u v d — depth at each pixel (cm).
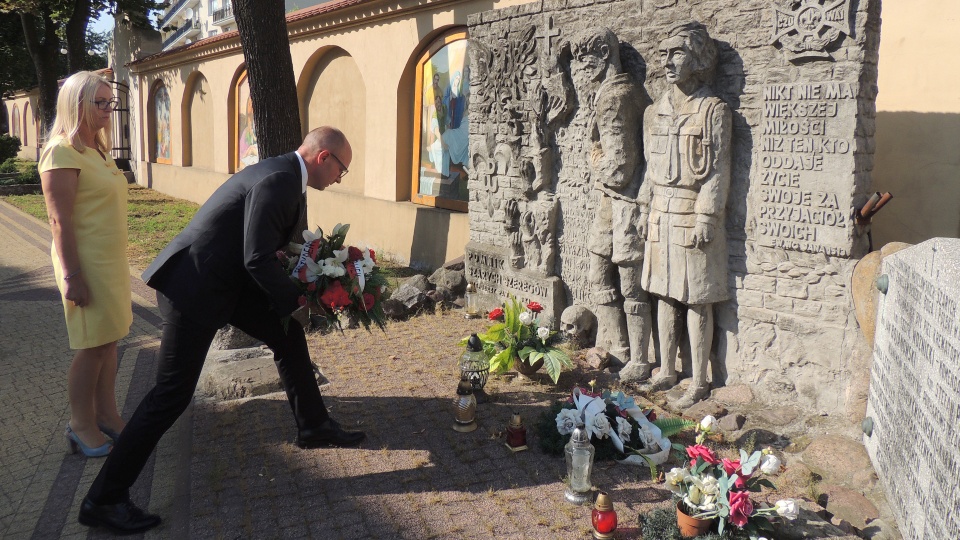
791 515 274
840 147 384
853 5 371
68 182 345
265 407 439
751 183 427
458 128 855
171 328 308
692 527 287
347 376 499
